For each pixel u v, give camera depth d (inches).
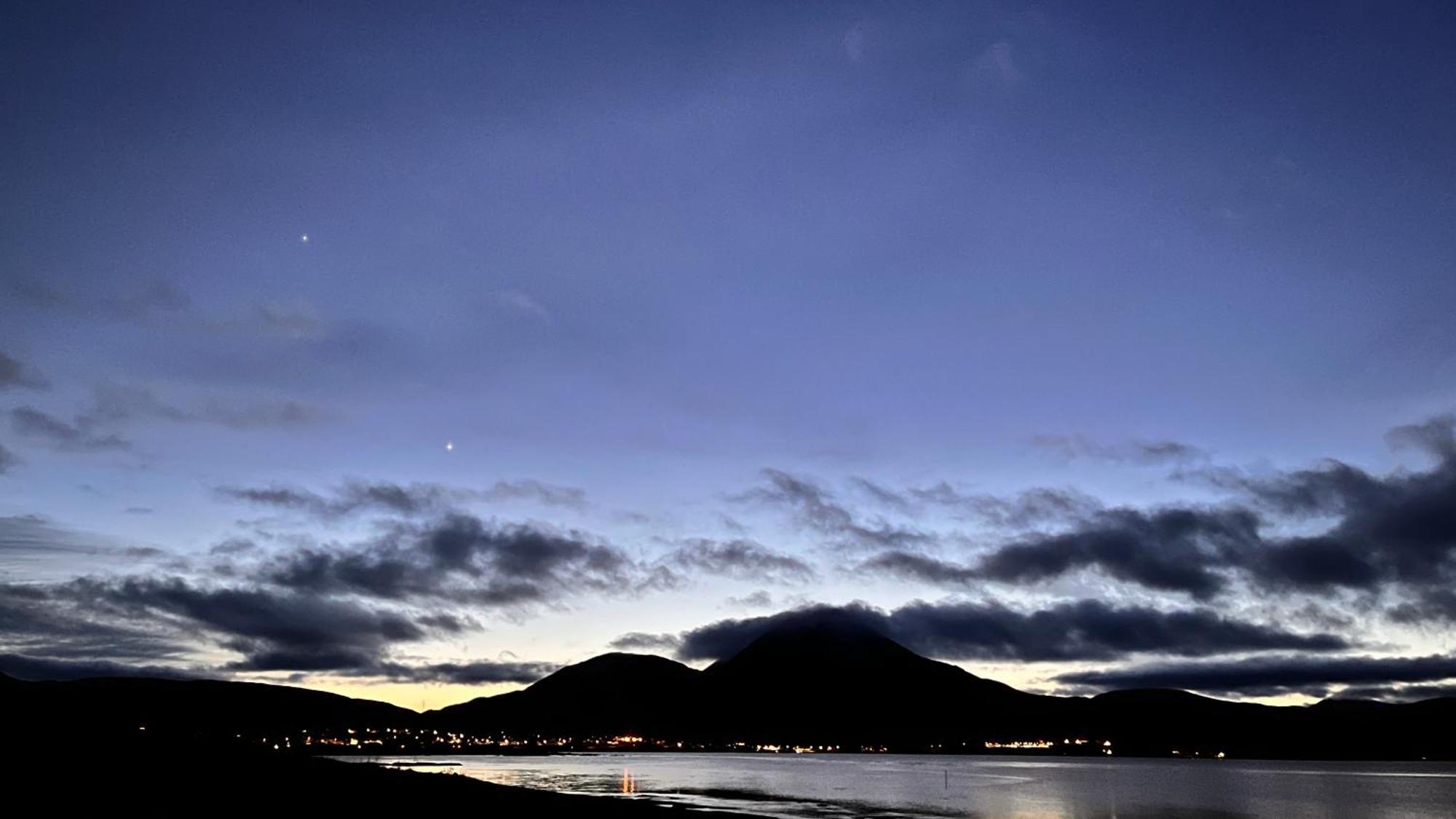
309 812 2586.1
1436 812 5516.7
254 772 3708.2
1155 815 5039.4
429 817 2635.3
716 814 3378.4
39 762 3341.5
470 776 6850.4
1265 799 6609.3
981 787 7726.4
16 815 2250.2
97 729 4894.2
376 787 3481.8
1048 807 5477.4
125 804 2559.1
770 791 6481.3
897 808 5132.9
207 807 2600.9
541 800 3356.3
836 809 4955.7
